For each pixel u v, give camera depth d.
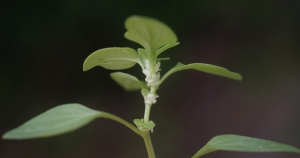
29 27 0.46
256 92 0.51
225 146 0.20
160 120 0.49
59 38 0.47
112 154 0.46
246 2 0.52
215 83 0.52
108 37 0.48
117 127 0.47
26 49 0.46
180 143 0.48
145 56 0.21
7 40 0.45
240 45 0.53
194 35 0.52
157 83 0.21
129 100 0.49
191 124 0.49
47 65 0.47
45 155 0.44
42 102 0.47
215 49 0.52
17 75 0.46
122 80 0.24
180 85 0.51
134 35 0.19
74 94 0.48
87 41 0.48
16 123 0.45
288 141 0.48
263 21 0.53
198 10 0.51
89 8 0.47
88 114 0.18
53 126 0.18
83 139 0.46
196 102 0.51
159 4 0.49
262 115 0.50
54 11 0.46
